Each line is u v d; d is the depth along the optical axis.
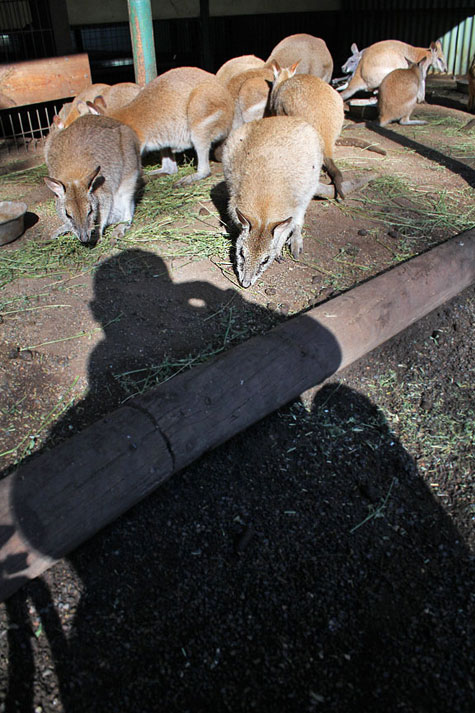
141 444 2.66
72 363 3.63
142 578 2.55
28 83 7.12
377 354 3.94
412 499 2.97
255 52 13.48
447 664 2.27
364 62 11.02
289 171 4.46
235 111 7.56
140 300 4.26
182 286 4.45
